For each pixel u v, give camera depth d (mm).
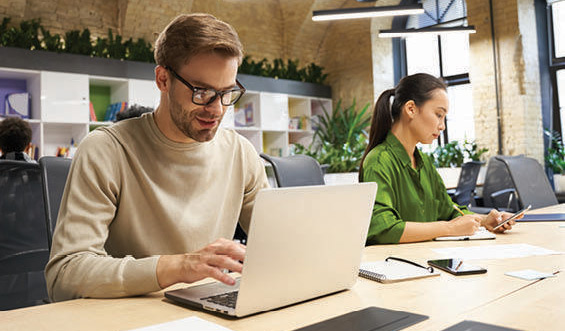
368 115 7727
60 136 5562
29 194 1978
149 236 1301
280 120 7172
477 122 6902
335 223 967
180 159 1327
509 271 1161
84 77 5355
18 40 5195
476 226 1660
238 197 1479
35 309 930
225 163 1448
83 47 5535
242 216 1561
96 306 945
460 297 940
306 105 7758
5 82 5328
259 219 831
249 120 7008
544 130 6656
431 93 1916
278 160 2293
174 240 1313
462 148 7203
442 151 6957
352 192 987
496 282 1053
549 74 6684
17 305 1809
